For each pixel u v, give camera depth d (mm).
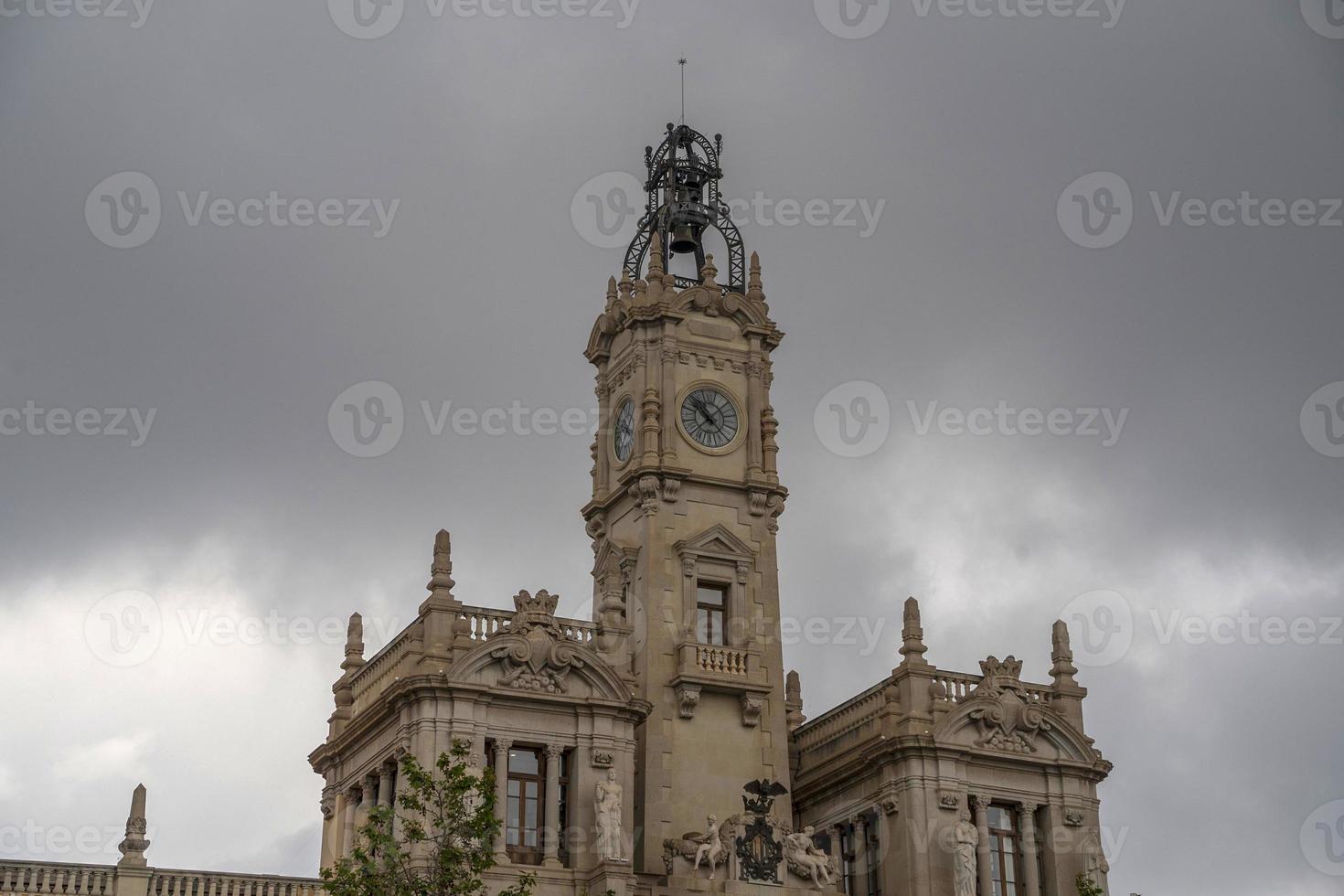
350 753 80062
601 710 75875
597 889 72375
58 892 67000
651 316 87438
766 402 88562
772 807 81062
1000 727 82750
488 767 70750
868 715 84750
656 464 84688
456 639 74938
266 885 69812
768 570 85438
